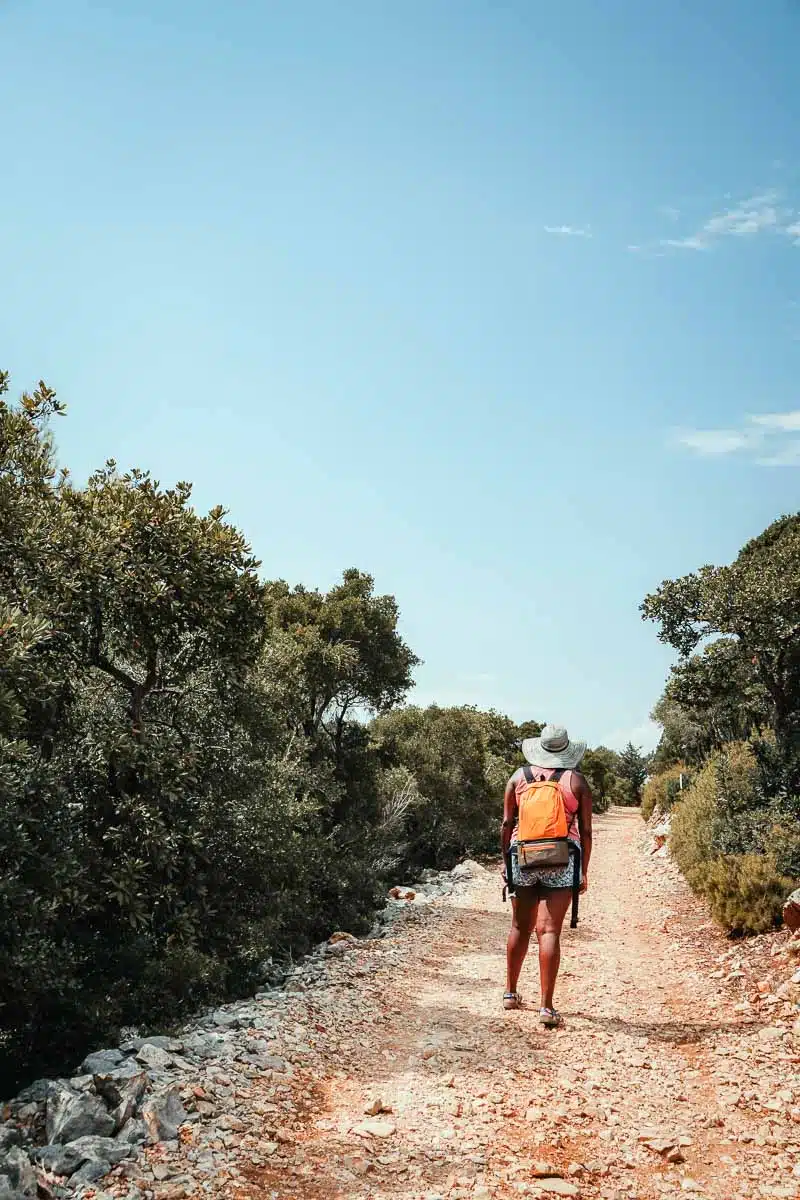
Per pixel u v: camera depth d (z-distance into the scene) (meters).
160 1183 4.28
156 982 8.36
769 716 17.38
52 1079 6.67
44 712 8.62
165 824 9.56
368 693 19.91
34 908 7.12
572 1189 4.25
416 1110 5.35
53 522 8.34
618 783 65.38
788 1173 4.43
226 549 9.78
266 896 11.35
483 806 26.81
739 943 10.20
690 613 15.24
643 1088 5.69
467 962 10.50
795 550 14.87
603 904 14.89
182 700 10.70
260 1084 5.68
